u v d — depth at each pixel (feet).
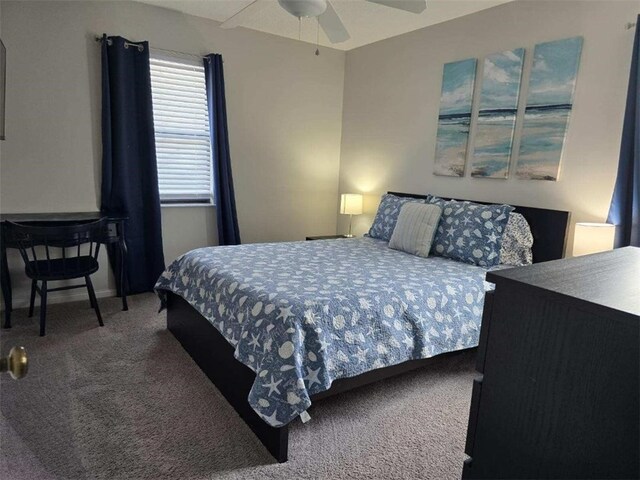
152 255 11.98
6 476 5.06
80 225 9.00
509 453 2.46
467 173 11.12
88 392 6.91
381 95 13.53
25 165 10.16
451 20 11.20
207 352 7.49
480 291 7.80
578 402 2.12
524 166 9.83
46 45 10.02
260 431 5.85
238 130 13.19
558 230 9.14
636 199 7.89
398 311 6.67
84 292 11.35
